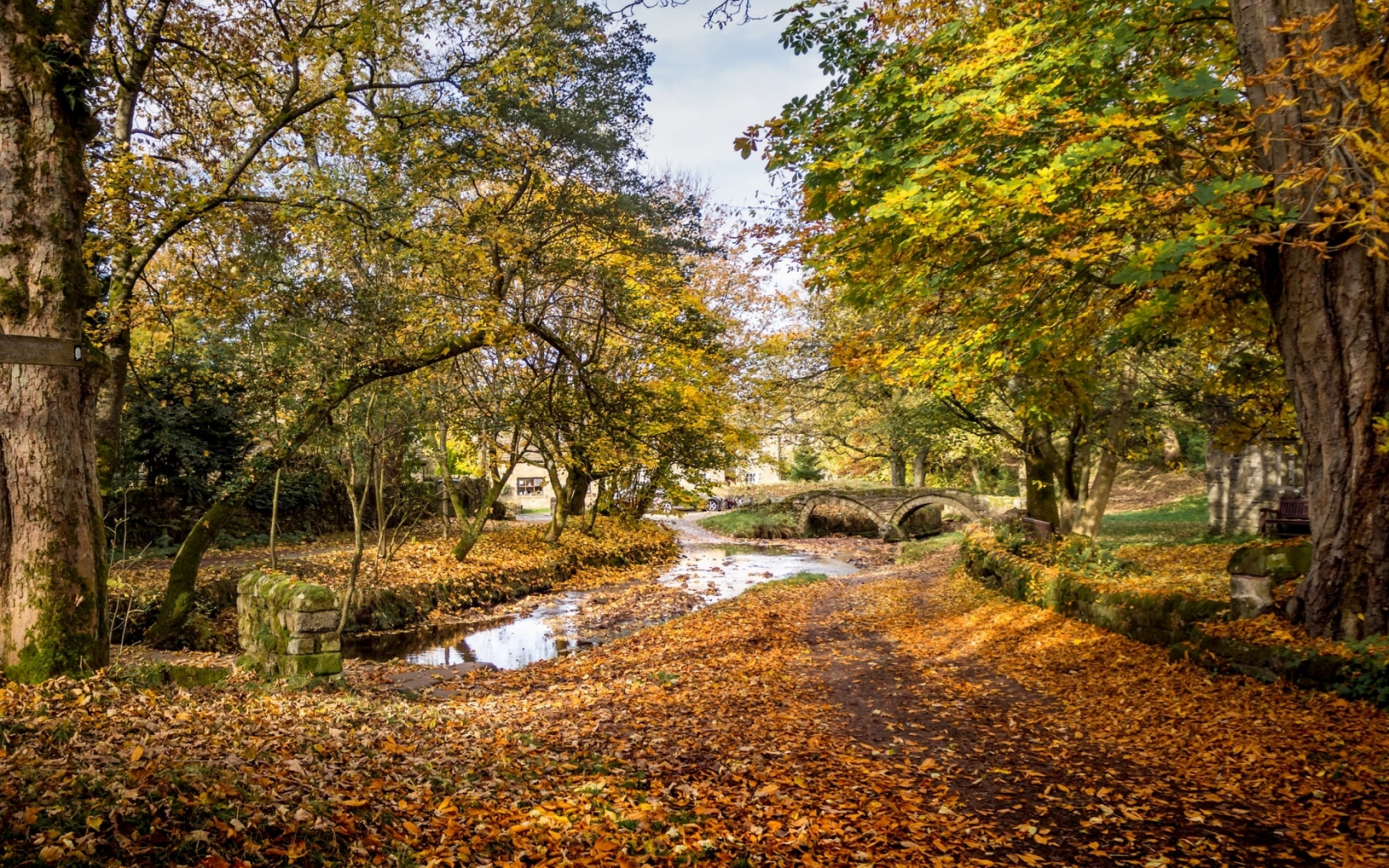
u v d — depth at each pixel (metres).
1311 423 7.40
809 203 7.69
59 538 6.30
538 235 14.35
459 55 11.83
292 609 8.88
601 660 11.82
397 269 13.16
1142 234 7.57
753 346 17.55
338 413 14.69
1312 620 7.41
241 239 12.60
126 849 2.98
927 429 20.45
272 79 11.50
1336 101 6.43
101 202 9.11
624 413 16.17
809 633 13.49
